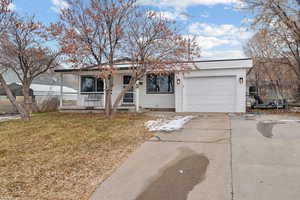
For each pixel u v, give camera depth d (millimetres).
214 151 4695
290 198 2787
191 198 2893
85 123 8625
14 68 12039
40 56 11820
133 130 7066
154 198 2928
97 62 9234
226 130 6582
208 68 11734
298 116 9109
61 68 14664
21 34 10766
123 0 8930
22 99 15727
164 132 6648
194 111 12195
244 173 3566
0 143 5789
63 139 6066
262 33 11258
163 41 9102
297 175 3416
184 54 9758
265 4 10422
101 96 13539
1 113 13672
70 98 22594
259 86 19547
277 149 4648
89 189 3219
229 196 2898
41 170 3885
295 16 10258
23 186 3295
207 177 3490
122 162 4270
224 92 11672
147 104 14047
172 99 13562
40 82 24391
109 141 5754
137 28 9164
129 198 2957
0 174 3717
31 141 5957
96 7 8797
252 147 4852
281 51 12484
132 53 9242
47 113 13273
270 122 7613
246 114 10320
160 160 4316
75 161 4320
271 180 3289
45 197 2990
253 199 2805
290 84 16391
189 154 4582
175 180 3439
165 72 10031
